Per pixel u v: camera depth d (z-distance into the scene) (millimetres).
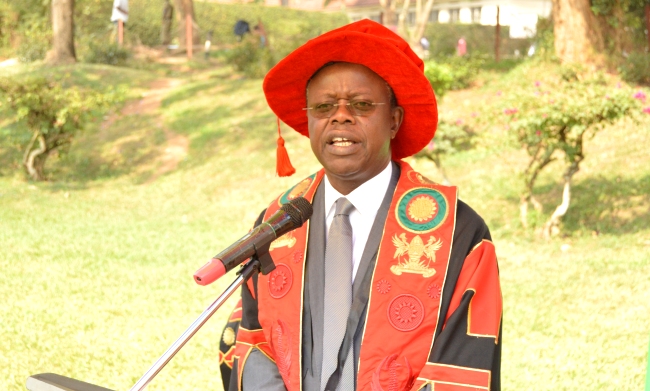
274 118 16328
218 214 11125
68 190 13125
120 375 4984
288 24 41469
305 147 13898
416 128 2326
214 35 40906
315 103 2180
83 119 14148
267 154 13898
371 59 2109
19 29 28469
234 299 6793
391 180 2277
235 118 16766
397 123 2299
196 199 12219
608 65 15047
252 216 10867
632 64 14602
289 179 12406
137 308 6520
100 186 13648
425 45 25344
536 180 10336
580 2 15102
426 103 2211
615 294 6441
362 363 2055
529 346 5371
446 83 13031
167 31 31094
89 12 31328
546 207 9344
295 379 2135
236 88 19609
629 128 11750
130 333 5836
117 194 12867
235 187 12531
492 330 2059
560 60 15211
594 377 4781
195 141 15641
